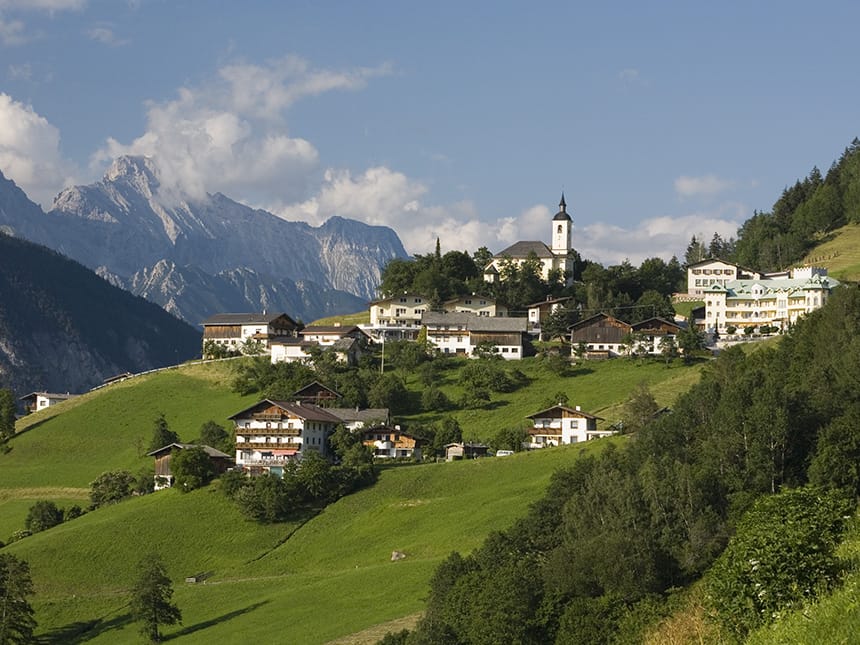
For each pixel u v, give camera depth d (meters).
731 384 143.62
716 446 126.69
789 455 125.00
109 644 136.38
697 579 105.19
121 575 163.00
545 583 107.44
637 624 94.38
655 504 114.62
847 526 85.12
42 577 162.12
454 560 119.75
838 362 147.25
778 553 73.81
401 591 132.88
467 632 103.88
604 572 103.38
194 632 134.38
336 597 136.62
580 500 120.75
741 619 74.19
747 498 116.12
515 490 166.12
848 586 67.19
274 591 146.75
